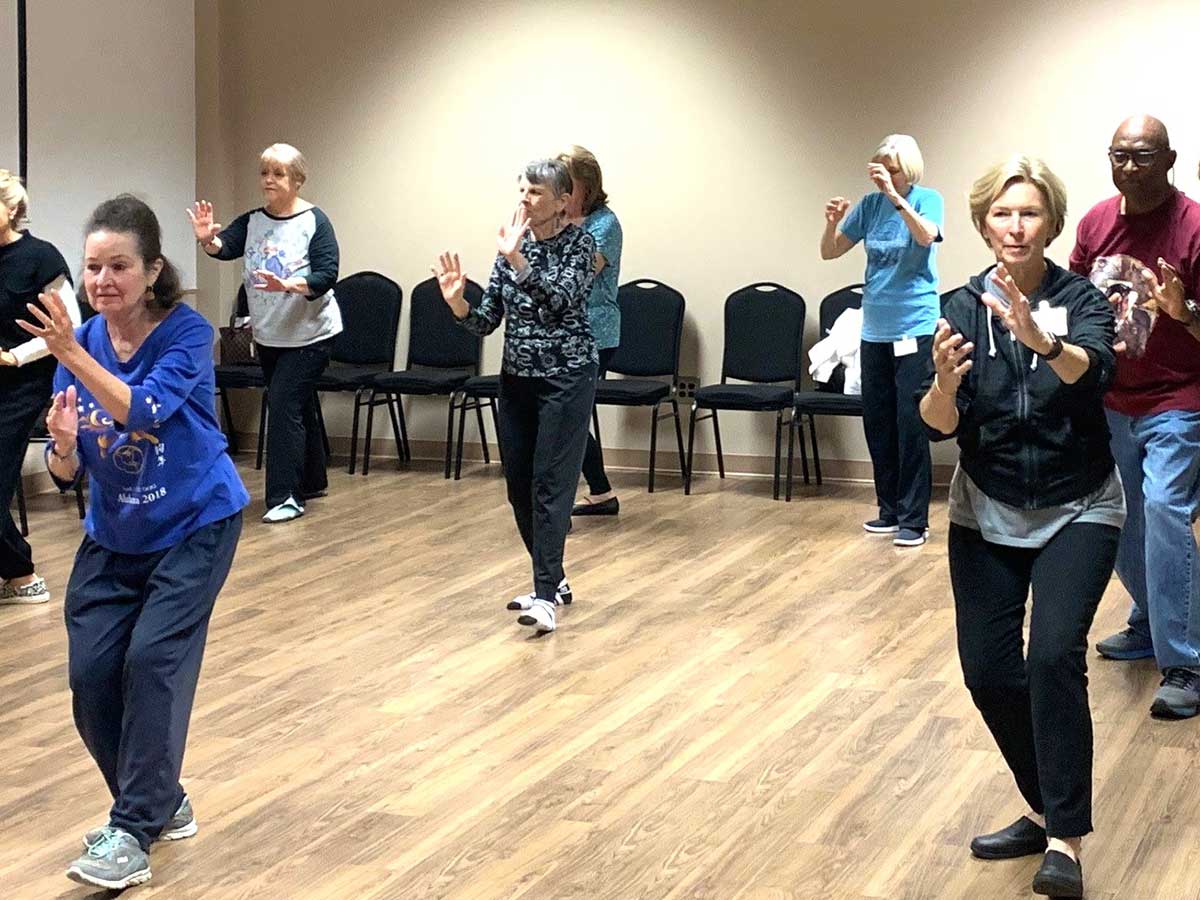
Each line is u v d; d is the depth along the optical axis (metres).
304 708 4.09
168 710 2.97
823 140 7.43
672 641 4.73
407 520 6.57
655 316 7.56
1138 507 4.21
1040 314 2.86
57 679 4.36
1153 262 3.97
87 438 2.93
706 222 7.64
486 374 8.05
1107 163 7.00
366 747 3.79
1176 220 3.94
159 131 7.81
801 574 5.60
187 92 8.02
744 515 6.71
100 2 7.34
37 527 6.45
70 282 4.92
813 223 7.48
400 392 7.61
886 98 7.30
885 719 3.98
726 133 7.57
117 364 2.94
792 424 7.05
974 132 7.19
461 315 4.67
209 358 3.01
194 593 2.99
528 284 4.61
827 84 7.39
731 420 7.70
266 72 8.34
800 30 7.41
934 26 7.19
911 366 6.02
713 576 5.58
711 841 3.20
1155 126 3.87
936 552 5.95
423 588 5.39
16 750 3.77
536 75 7.87
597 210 6.03
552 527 4.80
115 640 3.03
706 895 2.94
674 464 7.81
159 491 2.97
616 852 3.14
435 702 4.14
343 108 8.24
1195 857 3.10
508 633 4.82
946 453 7.35
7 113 6.82
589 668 4.45
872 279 6.12
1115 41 6.93
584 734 3.88
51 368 4.99
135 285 2.86
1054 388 2.83
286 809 3.39
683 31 7.59
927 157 7.28
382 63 8.14
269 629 4.86
